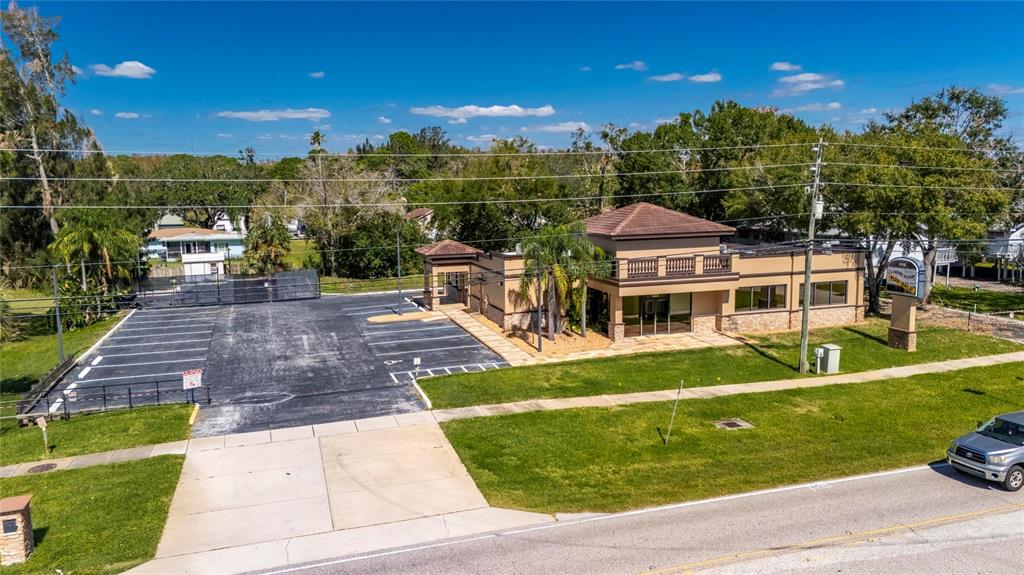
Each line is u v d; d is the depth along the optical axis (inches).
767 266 1534.2
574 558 597.0
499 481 775.7
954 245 2096.5
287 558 611.2
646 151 2448.3
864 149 1723.7
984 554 593.9
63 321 1739.7
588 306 1595.7
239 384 1191.6
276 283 2342.5
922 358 1320.1
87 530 663.8
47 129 2167.8
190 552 624.1
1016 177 1961.1
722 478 777.6
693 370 1235.9
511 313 1582.2
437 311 1850.4
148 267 2410.2
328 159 2704.2
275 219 2551.7
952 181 1542.8
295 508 714.8
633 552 605.6
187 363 1347.2
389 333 1596.9
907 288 1796.3
